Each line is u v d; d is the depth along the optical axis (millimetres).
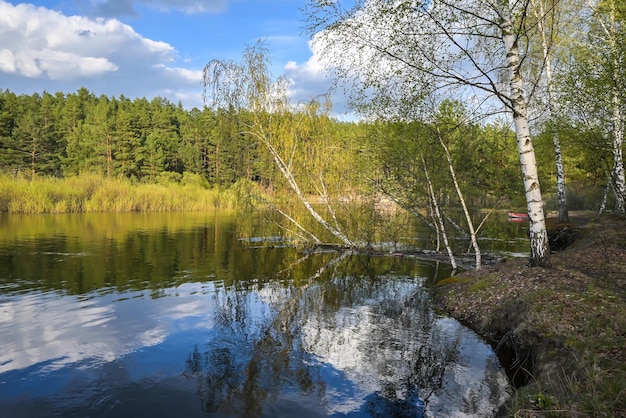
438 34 9711
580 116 11617
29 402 5727
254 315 9898
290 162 20000
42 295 11531
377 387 6230
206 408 5609
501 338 7914
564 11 14172
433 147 14922
